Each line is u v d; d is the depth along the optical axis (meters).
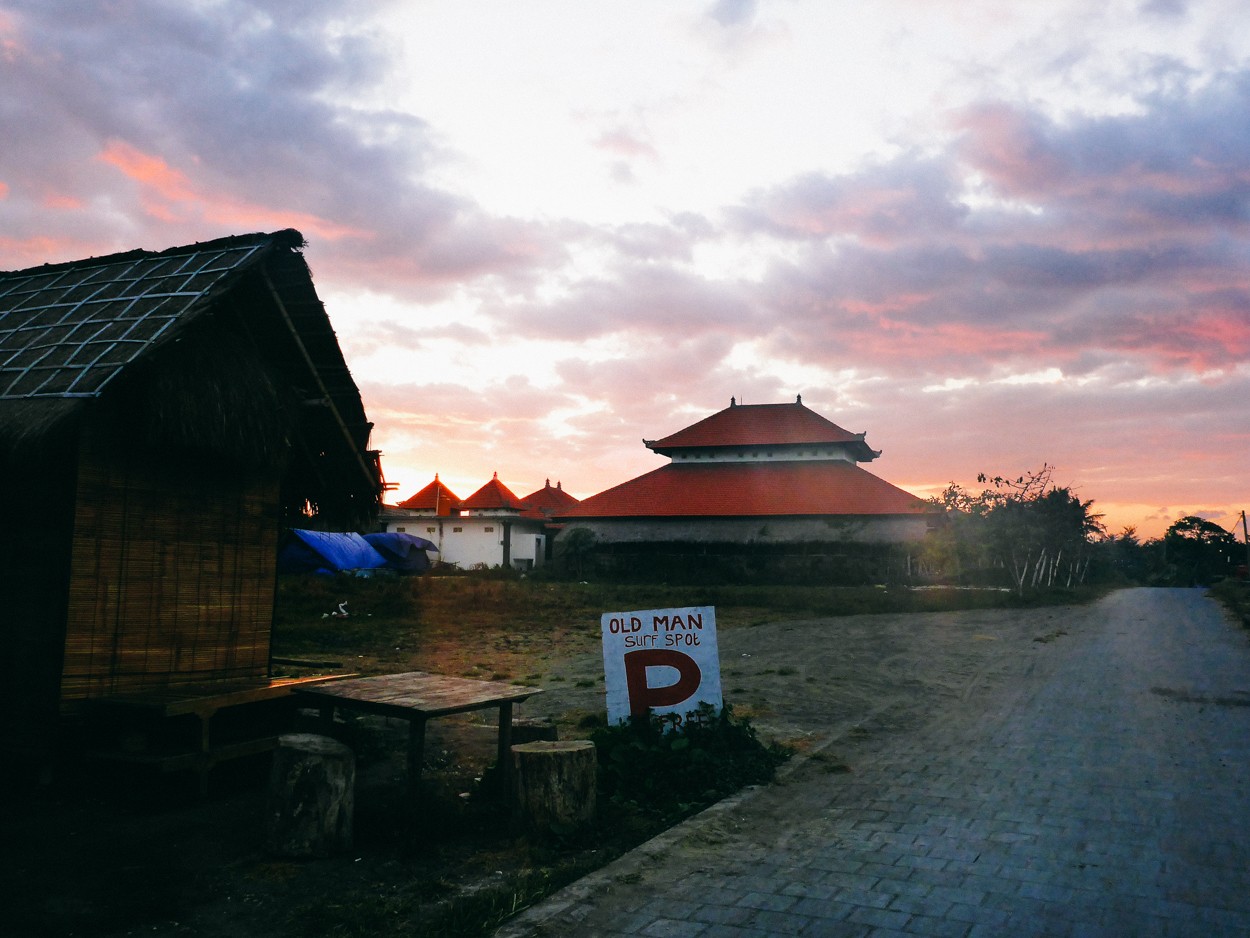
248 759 7.98
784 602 33.16
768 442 57.69
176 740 7.45
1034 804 7.03
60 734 6.79
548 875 5.51
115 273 8.70
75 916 4.85
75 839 6.09
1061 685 13.51
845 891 5.19
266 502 8.61
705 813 6.77
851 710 11.40
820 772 8.09
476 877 5.60
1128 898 5.08
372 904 5.05
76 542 6.89
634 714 8.41
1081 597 37.59
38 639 6.91
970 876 5.43
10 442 6.30
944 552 44.94
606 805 6.91
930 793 7.38
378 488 9.52
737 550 52.25
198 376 7.16
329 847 5.90
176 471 7.72
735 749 8.38
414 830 5.96
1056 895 5.12
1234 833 6.27
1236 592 41.50
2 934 4.57
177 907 5.01
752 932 4.62
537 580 53.75
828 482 54.66
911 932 4.61
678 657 8.61
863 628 23.75
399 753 9.01
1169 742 9.36
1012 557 41.66
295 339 8.48
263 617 8.53
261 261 8.01
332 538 43.16
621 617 8.59
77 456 6.89
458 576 56.22
